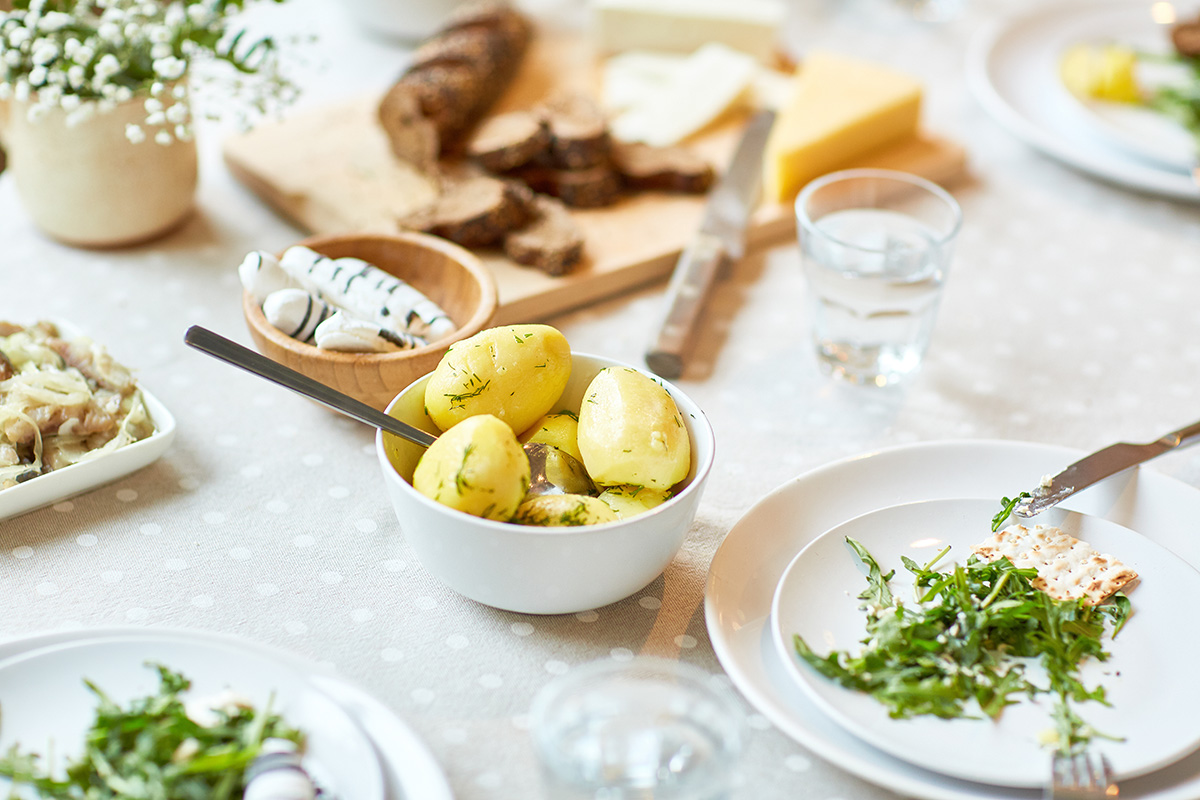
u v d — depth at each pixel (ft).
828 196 3.19
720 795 2.25
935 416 3.06
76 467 2.68
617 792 2.18
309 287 2.93
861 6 4.98
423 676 2.48
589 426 2.52
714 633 2.43
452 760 2.38
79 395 2.77
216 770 2.23
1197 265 3.56
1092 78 4.03
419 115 3.59
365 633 2.55
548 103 3.69
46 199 3.30
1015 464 2.74
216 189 3.68
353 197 3.52
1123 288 3.47
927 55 4.56
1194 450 2.95
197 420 2.94
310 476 2.84
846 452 2.95
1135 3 4.44
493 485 2.41
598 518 2.44
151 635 2.38
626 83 4.10
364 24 4.46
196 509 2.75
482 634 2.55
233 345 2.48
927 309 3.07
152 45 3.17
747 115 4.05
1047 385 3.15
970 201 3.80
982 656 2.43
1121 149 3.83
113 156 3.25
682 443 2.51
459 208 3.34
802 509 2.68
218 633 2.39
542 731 2.21
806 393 3.10
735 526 2.60
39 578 2.60
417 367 2.76
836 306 3.08
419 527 2.45
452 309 3.03
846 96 3.87
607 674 2.27
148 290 3.28
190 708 2.31
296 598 2.60
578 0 4.82
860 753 2.33
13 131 3.24
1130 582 2.51
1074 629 2.45
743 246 3.44
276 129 3.80
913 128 3.95
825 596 2.51
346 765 2.26
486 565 2.44
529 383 2.58
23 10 3.15
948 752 2.31
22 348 2.85
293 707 2.31
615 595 2.52
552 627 2.57
